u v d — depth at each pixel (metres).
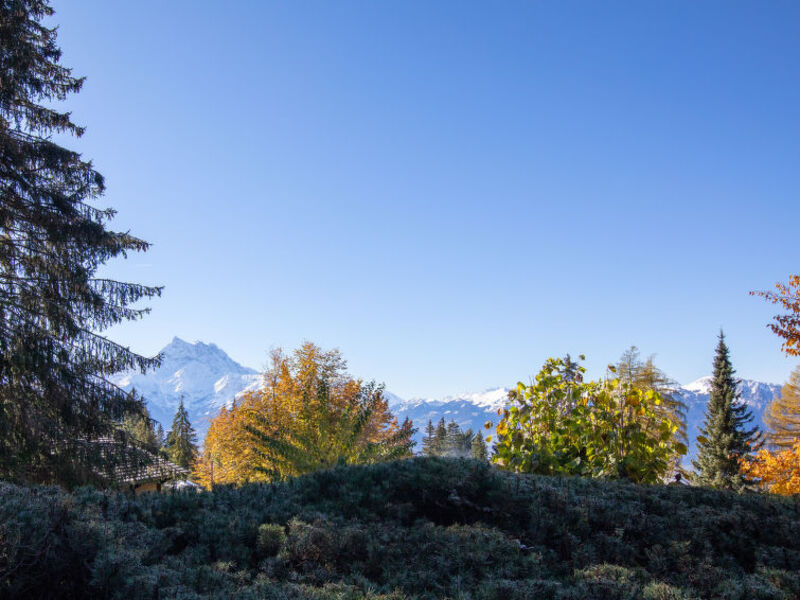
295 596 2.97
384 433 20.22
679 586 3.54
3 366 13.50
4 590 2.75
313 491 4.93
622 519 4.48
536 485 5.11
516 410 7.92
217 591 2.95
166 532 3.76
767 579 3.63
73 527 3.14
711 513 4.78
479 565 3.59
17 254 14.88
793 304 14.12
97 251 15.43
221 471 30.80
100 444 14.70
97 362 15.02
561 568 3.76
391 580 3.35
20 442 13.27
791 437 35.47
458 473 5.12
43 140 14.59
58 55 16.31
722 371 36.41
